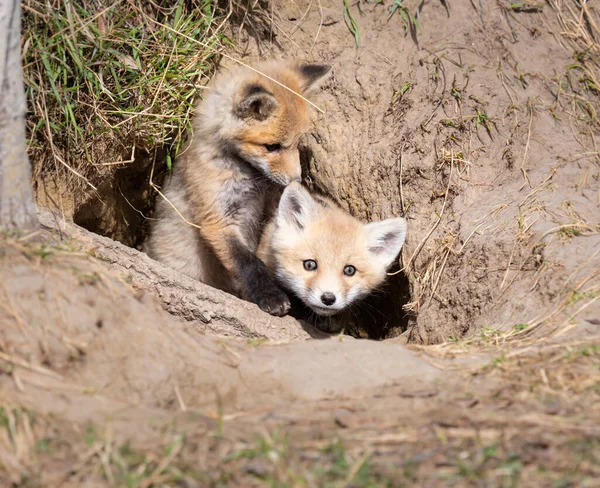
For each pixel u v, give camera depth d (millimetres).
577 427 5445
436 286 10805
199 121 11469
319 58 13016
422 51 12469
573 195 10352
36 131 10664
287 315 10883
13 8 7105
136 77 11414
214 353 7176
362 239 11008
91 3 10875
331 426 5758
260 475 4895
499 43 12398
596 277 8680
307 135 13055
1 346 6098
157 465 5016
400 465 5012
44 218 9758
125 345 6688
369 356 7520
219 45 12336
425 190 11648
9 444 5180
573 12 12984
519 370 6832
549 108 11812
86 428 5449
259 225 12367
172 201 12141
